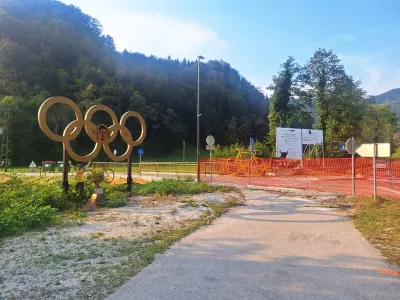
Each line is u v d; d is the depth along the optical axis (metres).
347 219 8.98
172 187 14.98
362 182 19.11
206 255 5.81
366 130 55.12
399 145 59.00
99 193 11.37
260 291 4.28
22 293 4.22
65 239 6.83
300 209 10.66
